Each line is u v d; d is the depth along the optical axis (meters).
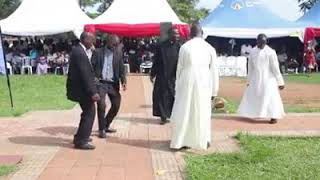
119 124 12.62
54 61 31.20
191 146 9.65
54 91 20.81
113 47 11.11
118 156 9.30
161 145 10.20
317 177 7.85
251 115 13.07
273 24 31.77
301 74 30.84
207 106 9.67
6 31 30.33
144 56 32.94
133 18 30.08
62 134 11.48
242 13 32.34
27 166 8.63
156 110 12.59
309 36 31.34
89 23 30.09
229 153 9.34
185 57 9.56
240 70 30.48
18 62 31.08
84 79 9.73
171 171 8.24
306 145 10.15
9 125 12.69
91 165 8.66
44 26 30.55
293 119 13.38
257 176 7.89
